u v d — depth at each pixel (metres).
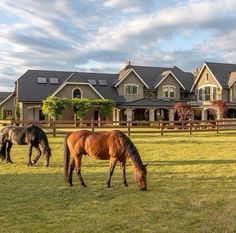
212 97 46.84
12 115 54.47
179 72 54.72
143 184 9.66
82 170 12.75
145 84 47.59
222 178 11.34
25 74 46.81
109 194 9.32
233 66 49.16
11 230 6.66
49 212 7.75
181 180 11.05
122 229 6.70
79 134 10.16
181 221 7.13
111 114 46.62
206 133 27.89
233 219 7.24
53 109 40.09
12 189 9.92
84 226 6.87
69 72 49.25
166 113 48.44
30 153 13.91
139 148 18.89
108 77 50.34
